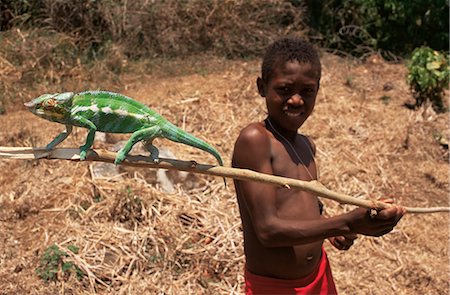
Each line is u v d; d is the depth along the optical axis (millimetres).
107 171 4754
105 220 4348
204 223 4402
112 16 7789
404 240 4594
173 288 3875
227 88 6742
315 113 6254
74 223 4305
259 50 8258
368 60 8289
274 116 2311
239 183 2311
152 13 7980
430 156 5750
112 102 1843
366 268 4305
